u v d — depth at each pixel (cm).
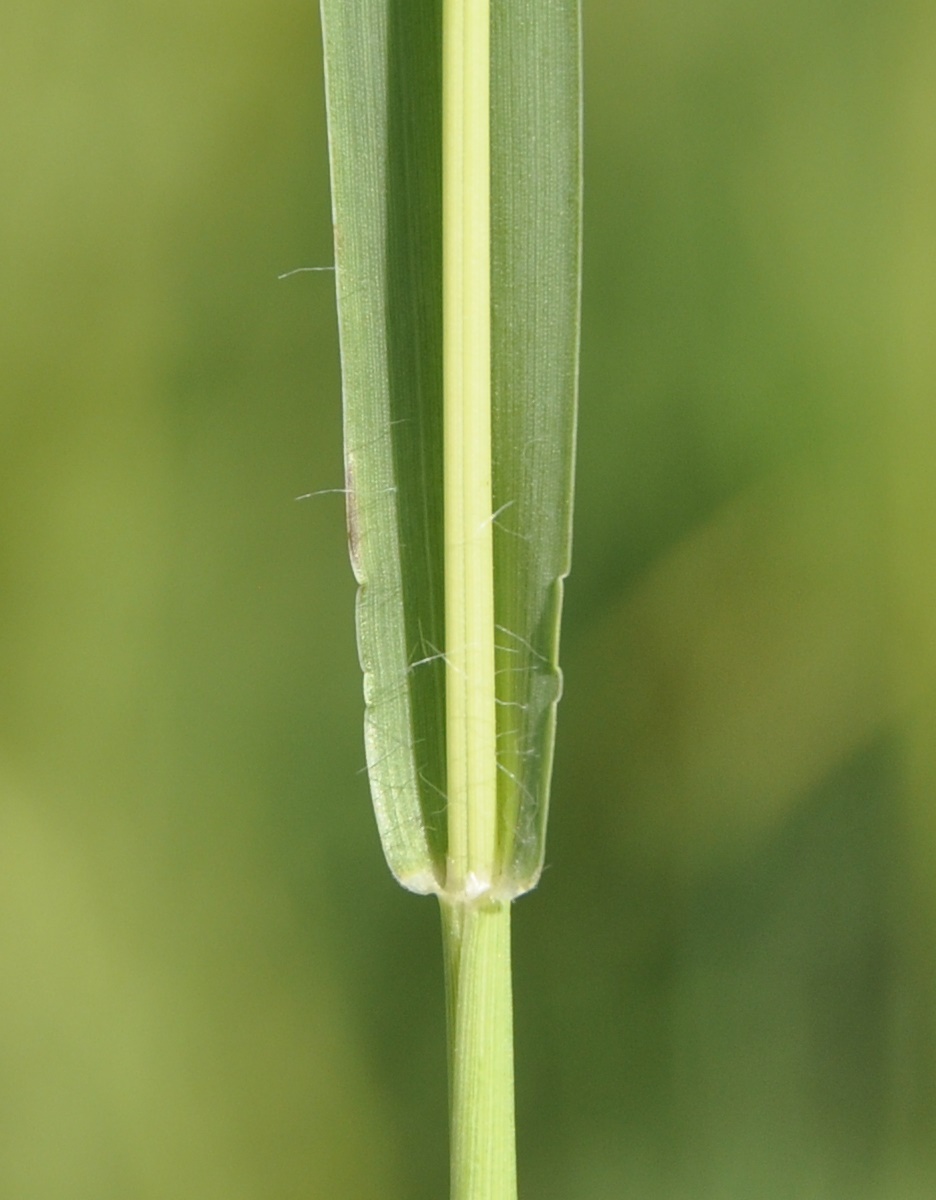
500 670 14
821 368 23
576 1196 22
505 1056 14
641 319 23
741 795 23
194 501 25
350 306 14
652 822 23
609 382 24
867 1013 22
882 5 22
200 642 25
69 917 23
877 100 22
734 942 22
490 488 14
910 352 22
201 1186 23
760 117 23
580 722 23
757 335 23
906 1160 21
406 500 14
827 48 23
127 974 23
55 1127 23
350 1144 23
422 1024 23
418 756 14
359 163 14
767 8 23
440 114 14
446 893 14
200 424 25
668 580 23
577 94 14
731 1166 22
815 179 23
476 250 14
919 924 22
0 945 23
